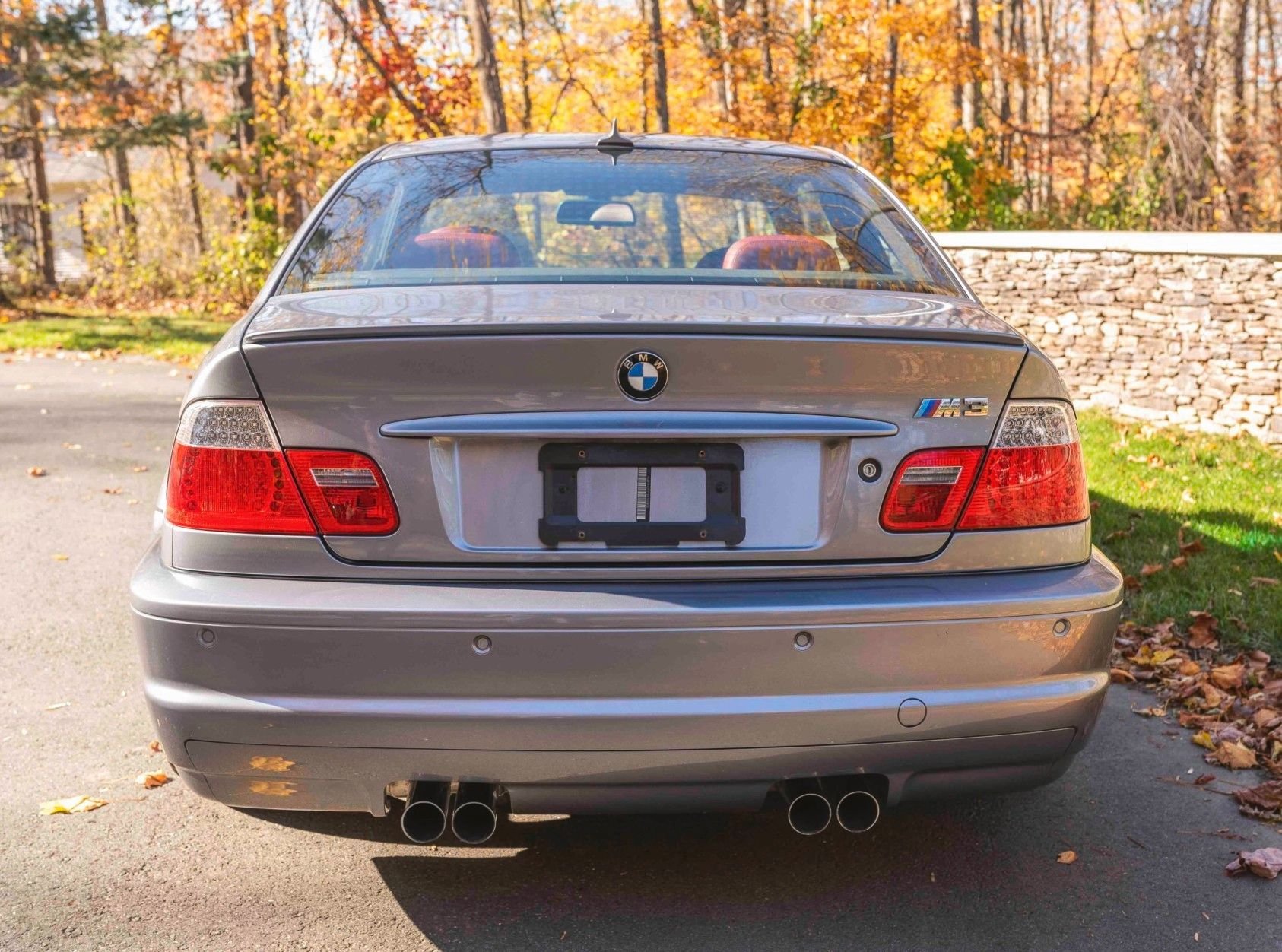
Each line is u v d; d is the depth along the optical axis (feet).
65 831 9.58
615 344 6.99
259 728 7.02
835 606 7.07
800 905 8.52
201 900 8.52
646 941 8.02
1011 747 7.46
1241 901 8.64
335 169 61.82
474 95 68.80
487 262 8.75
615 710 6.97
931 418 7.39
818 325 7.17
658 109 62.34
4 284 71.87
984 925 8.27
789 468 7.29
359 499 7.08
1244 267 27.20
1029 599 7.33
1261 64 70.59
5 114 69.82
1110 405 30.60
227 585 7.08
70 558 17.90
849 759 7.25
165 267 80.07
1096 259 30.53
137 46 67.77
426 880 8.83
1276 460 24.71
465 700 6.98
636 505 7.20
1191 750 11.46
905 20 59.72
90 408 32.73
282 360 7.06
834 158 11.21
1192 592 15.62
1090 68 106.11
